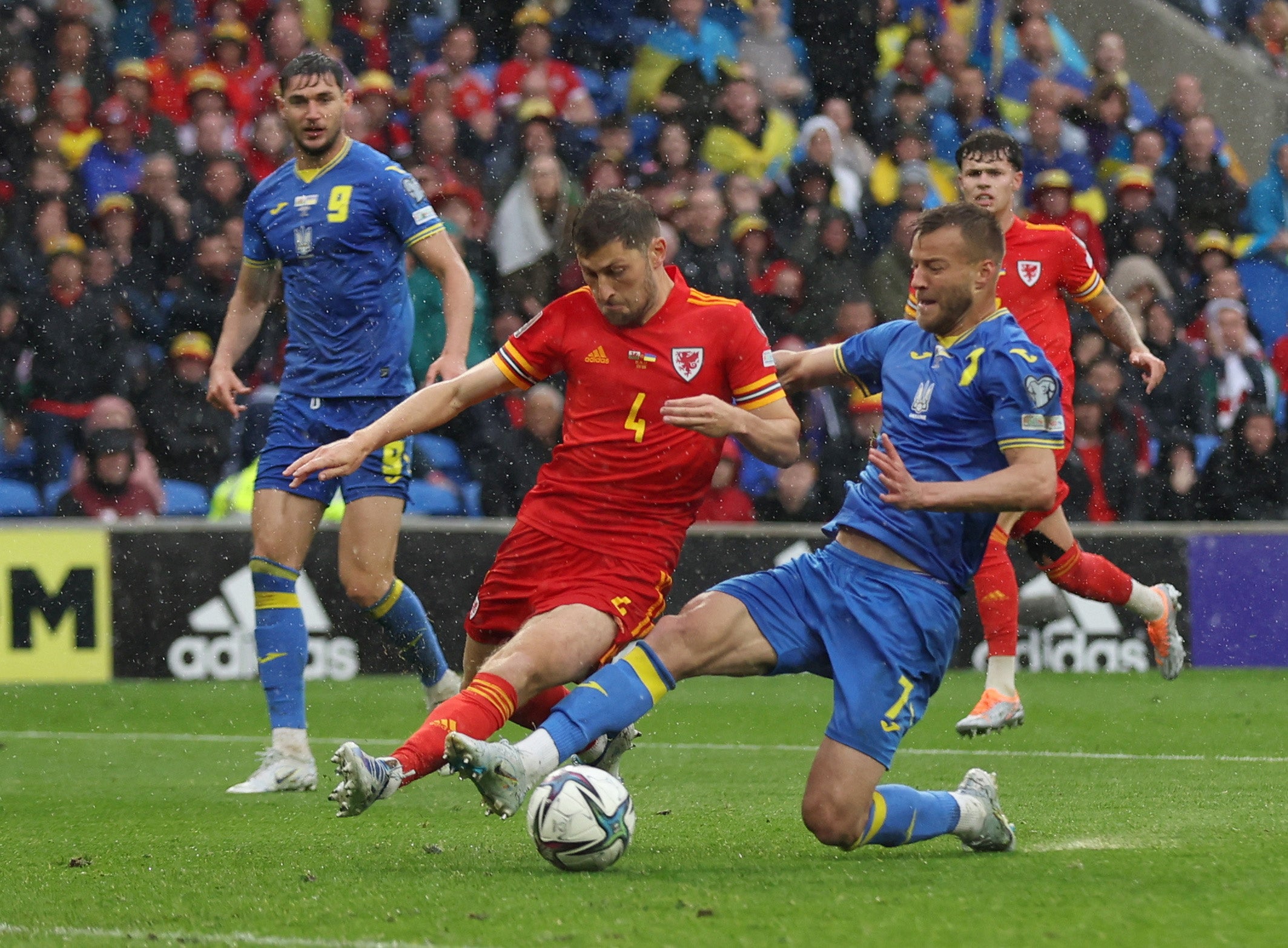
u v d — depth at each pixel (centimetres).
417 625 2092
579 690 1284
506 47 4388
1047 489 1271
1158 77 5112
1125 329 2238
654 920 1061
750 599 1333
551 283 3931
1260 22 5234
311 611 3281
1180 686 3247
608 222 1340
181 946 1031
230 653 3266
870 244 4175
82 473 3647
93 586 3225
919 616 1314
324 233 1930
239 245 3819
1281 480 4066
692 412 1302
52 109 3909
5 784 2044
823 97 4497
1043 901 1123
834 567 1345
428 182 3944
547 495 1452
